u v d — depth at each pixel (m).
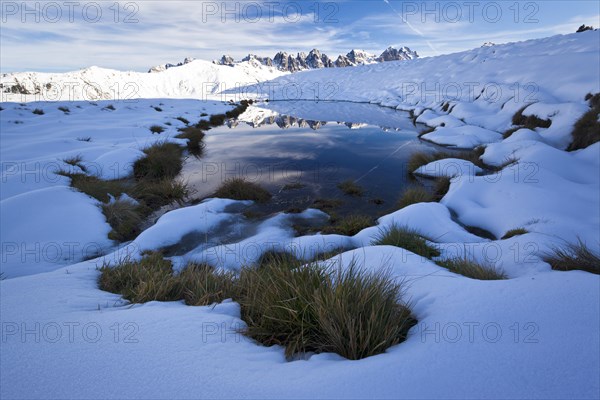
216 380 1.72
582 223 6.14
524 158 9.84
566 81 16.84
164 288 3.60
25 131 14.93
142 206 8.50
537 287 2.77
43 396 1.59
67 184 8.77
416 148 15.80
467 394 1.60
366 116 30.28
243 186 9.65
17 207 6.75
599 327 2.15
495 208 7.51
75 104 25.14
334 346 2.21
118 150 11.73
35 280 3.73
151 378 1.73
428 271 3.79
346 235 6.96
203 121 25.92
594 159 9.79
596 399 1.56
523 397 1.58
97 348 2.03
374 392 1.61
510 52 31.48
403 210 7.41
